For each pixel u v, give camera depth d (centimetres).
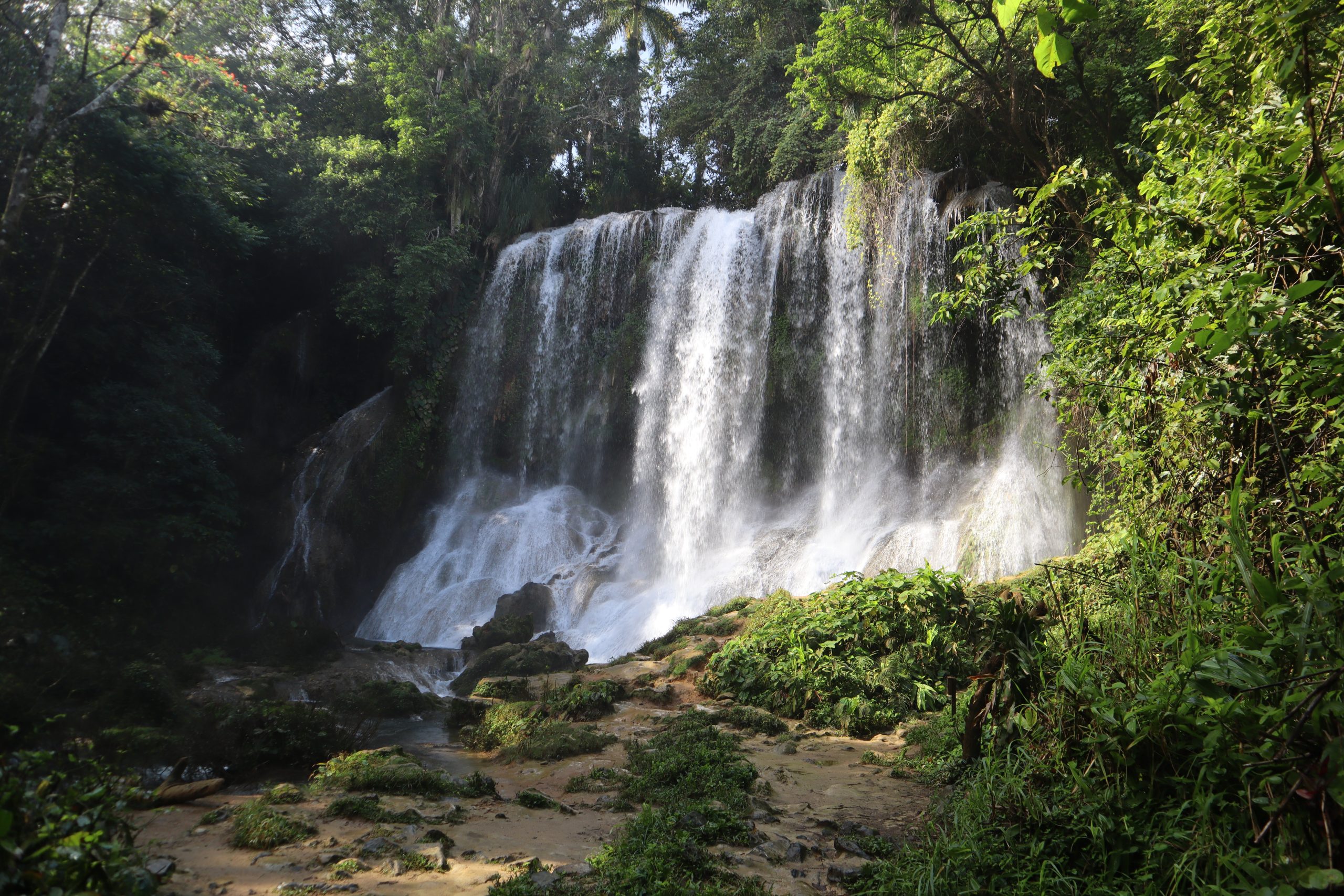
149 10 1516
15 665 825
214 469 1659
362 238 2417
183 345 1756
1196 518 439
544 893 372
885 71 1634
